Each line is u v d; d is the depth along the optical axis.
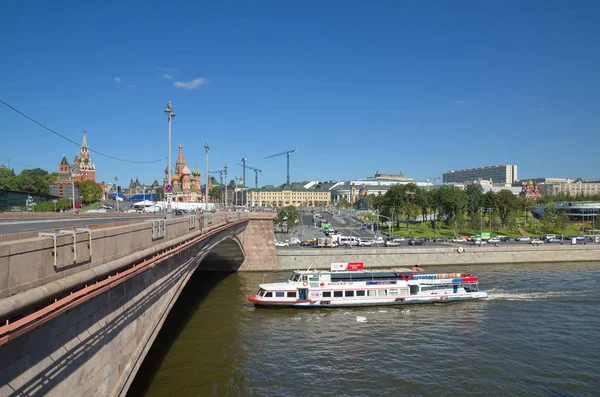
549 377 41.62
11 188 179.38
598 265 107.94
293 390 38.62
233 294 74.12
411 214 186.25
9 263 14.20
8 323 14.03
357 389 39.03
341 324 58.41
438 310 65.25
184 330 54.34
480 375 42.00
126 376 24.70
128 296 25.27
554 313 62.88
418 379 41.12
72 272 18.20
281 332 54.56
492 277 90.19
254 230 100.31
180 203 143.12
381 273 70.44
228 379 40.25
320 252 102.56
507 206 172.50
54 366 17.06
